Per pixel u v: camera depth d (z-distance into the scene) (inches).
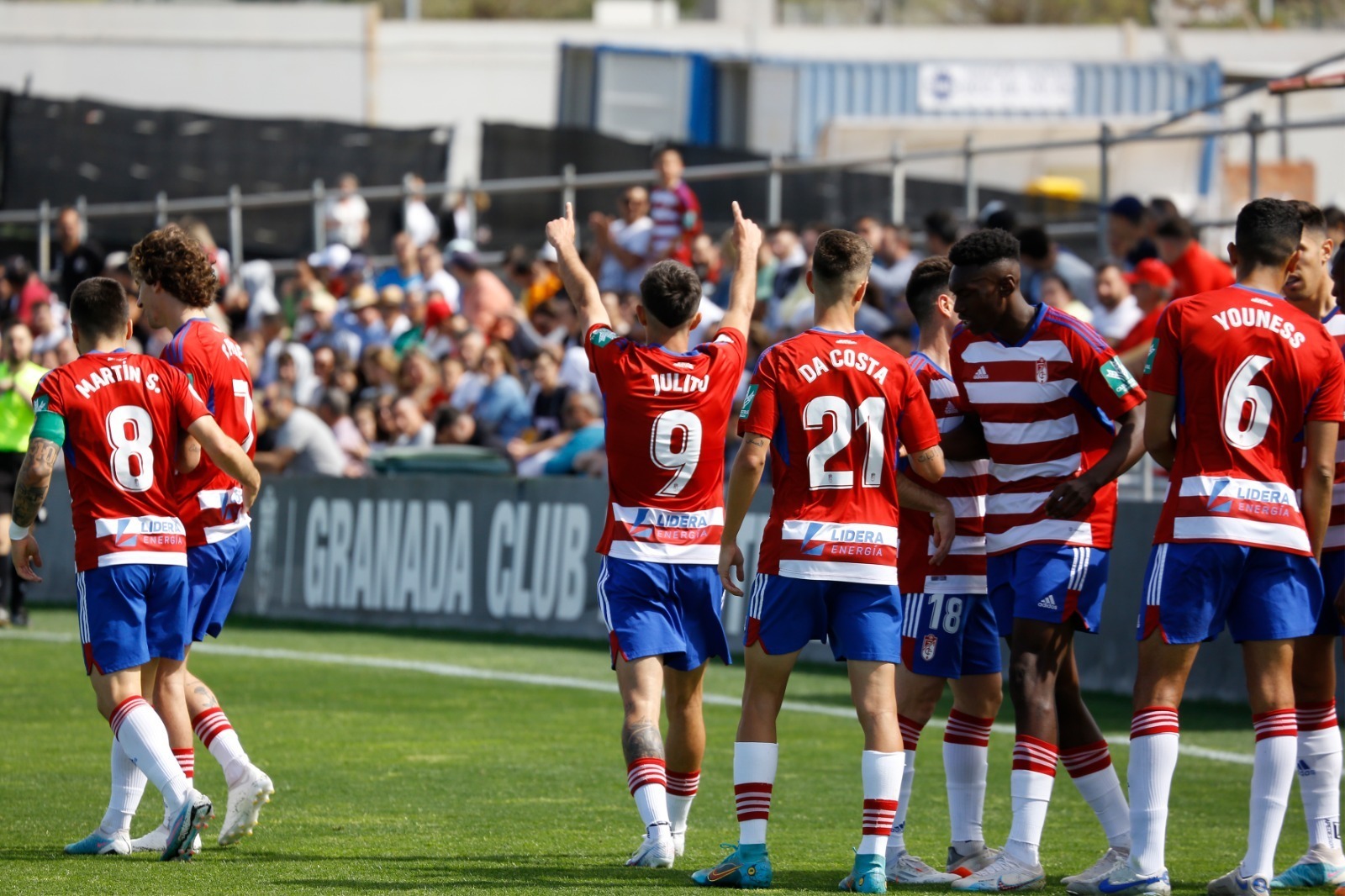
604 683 1365.7
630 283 2123.5
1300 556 679.7
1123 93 3120.1
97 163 2950.3
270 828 810.8
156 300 786.2
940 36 3523.6
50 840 770.2
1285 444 682.8
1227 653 1278.3
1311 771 725.9
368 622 1753.2
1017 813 691.4
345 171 2832.2
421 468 1759.4
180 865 708.7
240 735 1119.0
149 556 734.5
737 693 1332.4
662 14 4067.4
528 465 1775.3
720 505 749.9
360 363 2166.6
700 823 850.8
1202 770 1015.6
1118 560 1318.9
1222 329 676.1
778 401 680.4
